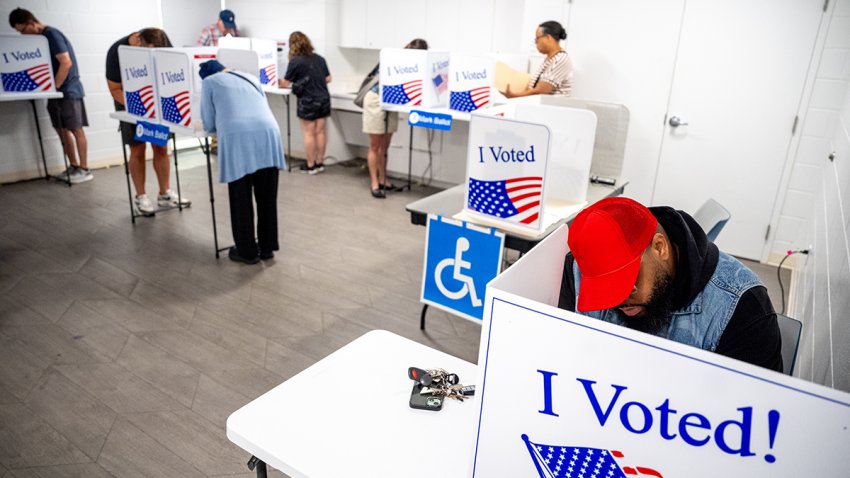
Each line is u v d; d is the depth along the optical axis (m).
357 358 1.39
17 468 1.96
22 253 3.67
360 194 5.31
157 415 2.25
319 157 5.98
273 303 3.19
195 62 3.61
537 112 2.66
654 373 0.68
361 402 1.23
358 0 6.05
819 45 3.56
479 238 2.35
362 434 1.14
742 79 3.83
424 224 2.62
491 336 0.77
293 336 2.87
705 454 0.69
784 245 3.99
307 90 5.59
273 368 2.59
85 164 5.24
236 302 3.18
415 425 1.17
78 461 2.00
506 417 0.80
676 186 4.25
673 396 0.68
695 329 1.10
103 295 3.19
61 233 4.03
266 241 3.69
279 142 3.44
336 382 1.29
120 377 2.47
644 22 4.06
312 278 3.52
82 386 2.40
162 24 6.10
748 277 1.10
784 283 3.73
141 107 3.79
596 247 0.95
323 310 3.14
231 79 3.25
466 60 4.18
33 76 4.54
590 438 0.76
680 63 4.01
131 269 3.52
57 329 2.83
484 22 5.41
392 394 1.26
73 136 5.39
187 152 6.53
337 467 1.05
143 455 2.04
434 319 3.10
